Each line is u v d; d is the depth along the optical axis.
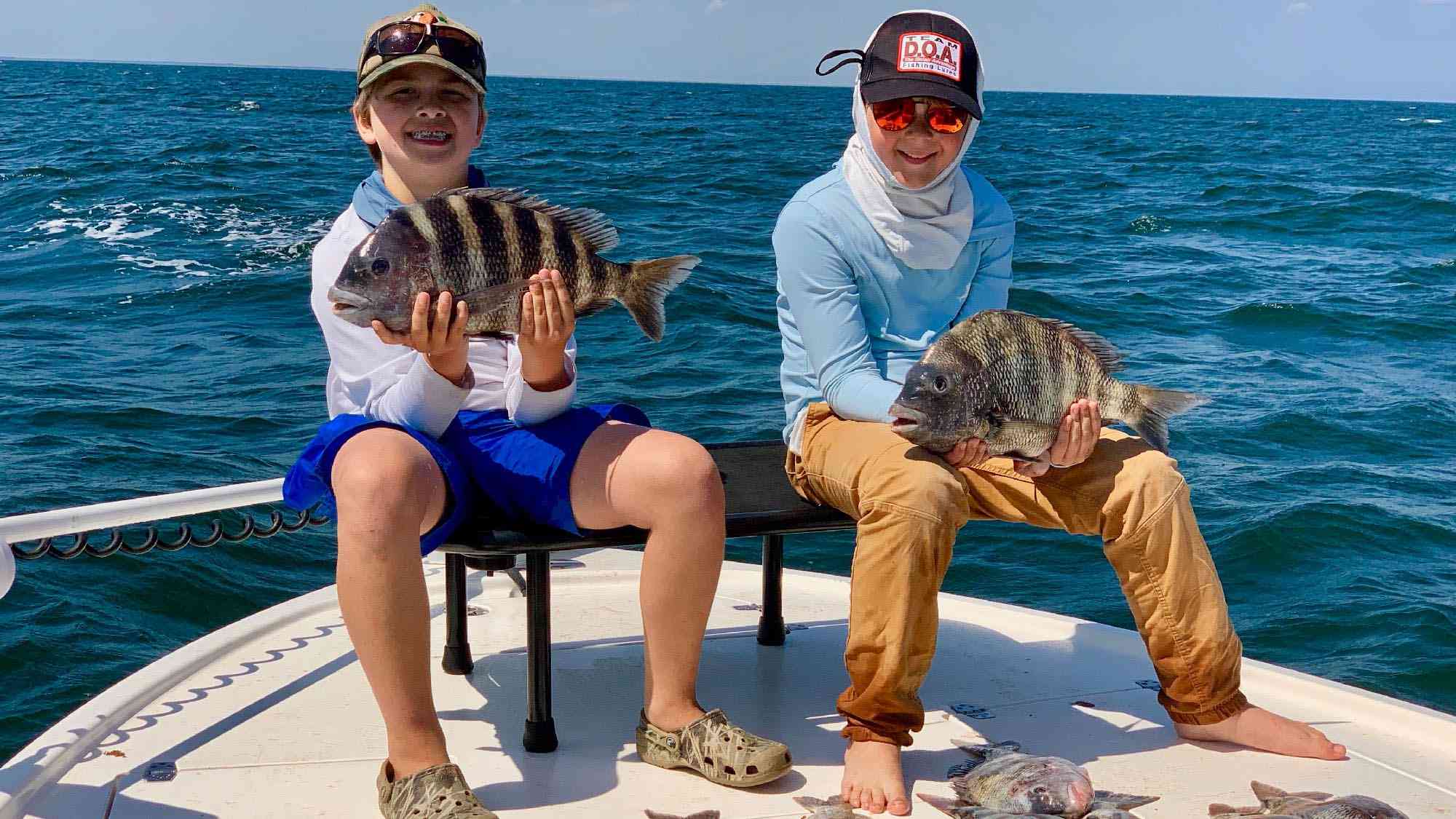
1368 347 13.56
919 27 2.99
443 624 3.73
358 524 2.39
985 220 3.20
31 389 10.64
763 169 36.47
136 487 8.20
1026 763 2.67
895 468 2.68
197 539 3.09
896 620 2.63
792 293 3.09
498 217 2.44
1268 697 3.28
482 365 2.87
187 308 14.59
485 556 3.20
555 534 2.69
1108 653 3.57
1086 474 2.84
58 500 7.85
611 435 2.70
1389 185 37.44
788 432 3.20
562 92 159.00
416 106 2.82
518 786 2.67
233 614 6.44
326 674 3.32
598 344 12.39
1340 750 2.88
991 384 2.64
